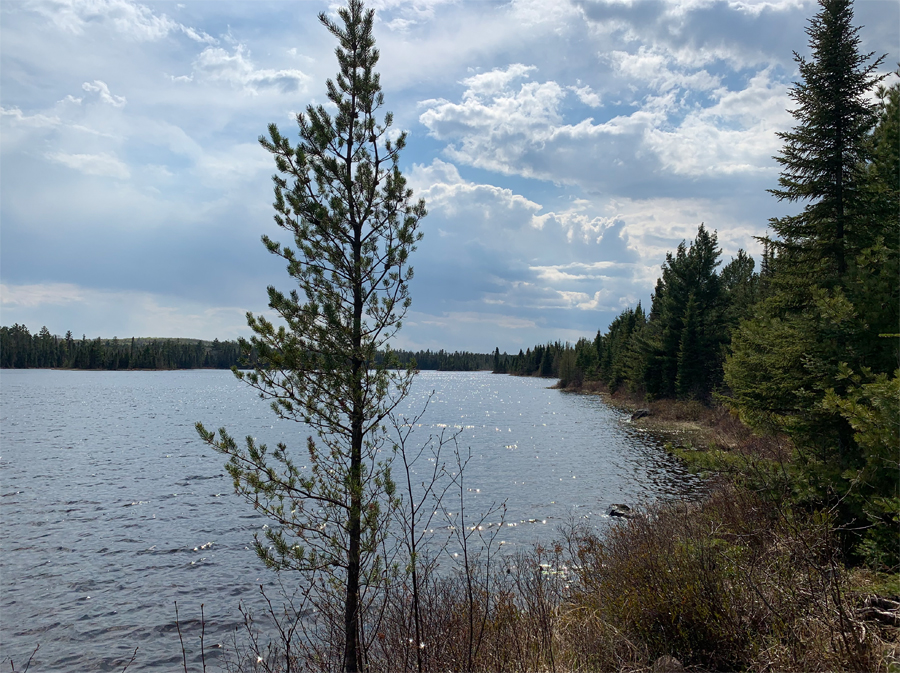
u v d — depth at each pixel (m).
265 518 17.78
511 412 55.00
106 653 9.52
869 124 9.97
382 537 5.54
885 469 6.10
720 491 10.16
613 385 68.31
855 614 4.68
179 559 14.07
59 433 40.22
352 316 5.79
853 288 8.55
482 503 17.91
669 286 43.72
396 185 6.15
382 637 5.52
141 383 127.88
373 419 5.72
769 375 9.95
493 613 6.34
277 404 5.54
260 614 10.57
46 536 16.05
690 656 5.09
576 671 5.07
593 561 8.91
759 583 5.13
